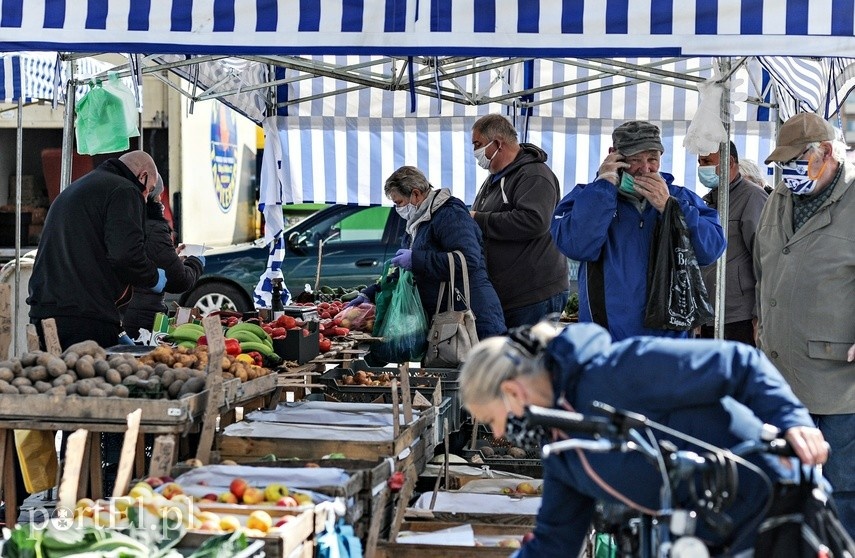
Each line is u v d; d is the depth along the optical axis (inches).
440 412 209.2
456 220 251.6
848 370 189.9
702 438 105.0
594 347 106.7
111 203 224.2
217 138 558.3
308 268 501.4
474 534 164.7
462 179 390.3
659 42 167.9
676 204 184.7
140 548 126.8
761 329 202.1
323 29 171.5
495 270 263.0
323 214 504.7
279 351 247.9
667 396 103.5
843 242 188.2
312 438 176.2
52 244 225.6
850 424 190.7
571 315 336.2
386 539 163.6
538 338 107.2
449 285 251.6
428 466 207.6
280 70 377.4
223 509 142.7
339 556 146.3
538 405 105.1
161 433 166.7
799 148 185.8
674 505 96.3
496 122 263.9
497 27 169.5
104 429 167.3
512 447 220.8
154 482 153.6
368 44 171.0
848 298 188.7
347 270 500.4
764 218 202.8
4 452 174.1
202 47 173.2
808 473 101.4
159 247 272.5
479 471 203.8
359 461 163.9
